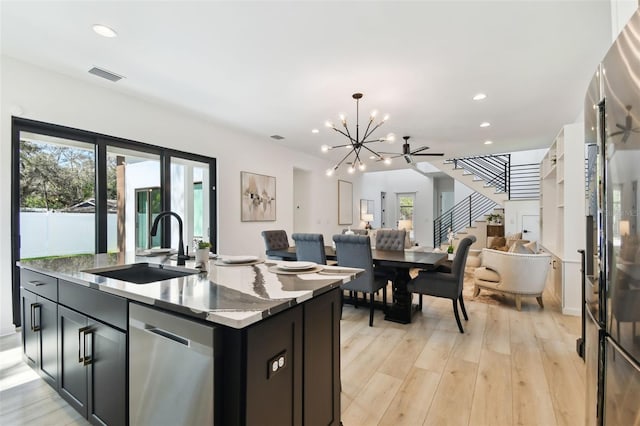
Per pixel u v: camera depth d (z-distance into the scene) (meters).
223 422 1.06
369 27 2.27
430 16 2.14
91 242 3.45
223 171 4.91
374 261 3.38
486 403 1.90
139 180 4.04
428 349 2.66
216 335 1.05
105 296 1.47
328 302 1.54
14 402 1.86
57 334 1.80
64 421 1.71
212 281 1.53
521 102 3.68
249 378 1.05
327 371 1.53
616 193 1.10
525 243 5.21
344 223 8.52
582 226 3.56
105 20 2.22
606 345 1.19
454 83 3.18
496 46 2.50
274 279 1.58
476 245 7.75
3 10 2.10
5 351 2.45
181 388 1.14
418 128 4.77
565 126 3.63
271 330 1.15
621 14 1.48
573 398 1.94
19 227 2.91
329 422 1.53
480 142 5.65
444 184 11.43
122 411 1.39
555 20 2.17
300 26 2.26
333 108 3.94
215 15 2.15
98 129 3.39
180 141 4.24
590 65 2.79
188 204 5.16
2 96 2.76
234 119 4.45
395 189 11.27
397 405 1.88
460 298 3.38
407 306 3.34
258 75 3.04
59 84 3.10
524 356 2.52
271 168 5.89
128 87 3.40
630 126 1.00
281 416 1.21
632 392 1.00
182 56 2.71
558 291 4.03
